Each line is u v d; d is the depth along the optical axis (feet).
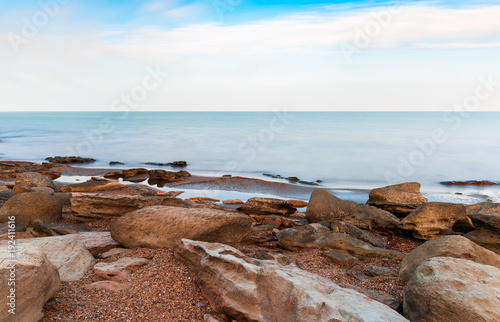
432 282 15.06
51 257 20.56
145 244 24.02
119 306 16.16
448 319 13.65
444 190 63.26
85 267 20.62
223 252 18.29
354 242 28.09
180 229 23.84
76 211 37.40
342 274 21.49
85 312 15.53
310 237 29.09
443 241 21.43
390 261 25.98
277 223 38.81
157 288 17.93
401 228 33.71
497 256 20.93
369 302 13.79
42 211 33.17
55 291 16.69
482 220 31.04
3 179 67.62
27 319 13.85
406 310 15.76
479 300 13.60
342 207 39.19
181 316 15.58
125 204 37.58
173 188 64.75
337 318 12.12
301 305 13.38
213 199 54.29
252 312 14.44
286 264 20.20
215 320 14.88
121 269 19.92
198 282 18.02
